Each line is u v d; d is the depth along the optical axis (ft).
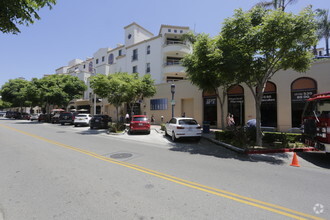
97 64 129.49
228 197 11.51
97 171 16.44
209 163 19.85
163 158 21.75
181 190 12.50
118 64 104.32
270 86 45.98
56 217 9.11
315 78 39.99
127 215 9.31
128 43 108.78
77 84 93.97
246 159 22.00
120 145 30.37
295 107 42.27
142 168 17.49
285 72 43.65
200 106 59.00
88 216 9.21
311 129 22.80
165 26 95.30
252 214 9.52
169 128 38.81
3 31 14.42
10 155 22.67
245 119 49.34
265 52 25.64
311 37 23.61
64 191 12.19
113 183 13.65
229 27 27.09
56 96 84.99
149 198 11.25
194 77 39.83
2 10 13.17
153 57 88.53
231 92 52.54
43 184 13.39
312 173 16.89
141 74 92.48
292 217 9.32
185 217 9.14
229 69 26.68
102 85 49.37
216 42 30.25
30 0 13.93
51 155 22.74
